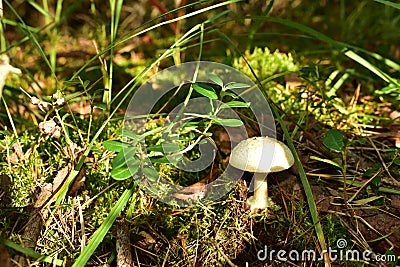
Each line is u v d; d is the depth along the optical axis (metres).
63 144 0.69
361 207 0.64
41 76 0.89
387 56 0.92
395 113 0.78
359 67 0.90
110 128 0.72
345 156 0.67
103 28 0.95
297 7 1.18
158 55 0.93
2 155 0.67
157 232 0.63
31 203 0.62
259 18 0.72
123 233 0.61
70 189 0.63
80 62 0.93
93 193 0.65
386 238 0.62
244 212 0.64
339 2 1.21
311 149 0.70
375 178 0.64
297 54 0.90
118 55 0.95
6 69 0.56
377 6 1.12
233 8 1.12
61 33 1.05
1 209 0.62
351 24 1.02
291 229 0.63
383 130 0.75
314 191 0.65
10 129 0.75
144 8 1.13
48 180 0.65
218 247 0.61
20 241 0.58
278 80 0.84
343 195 0.64
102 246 0.61
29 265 0.56
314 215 0.60
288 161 0.63
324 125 0.75
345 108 0.80
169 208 0.64
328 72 0.88
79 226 0.62
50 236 0.61
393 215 0.63
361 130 0.75
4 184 0.63
